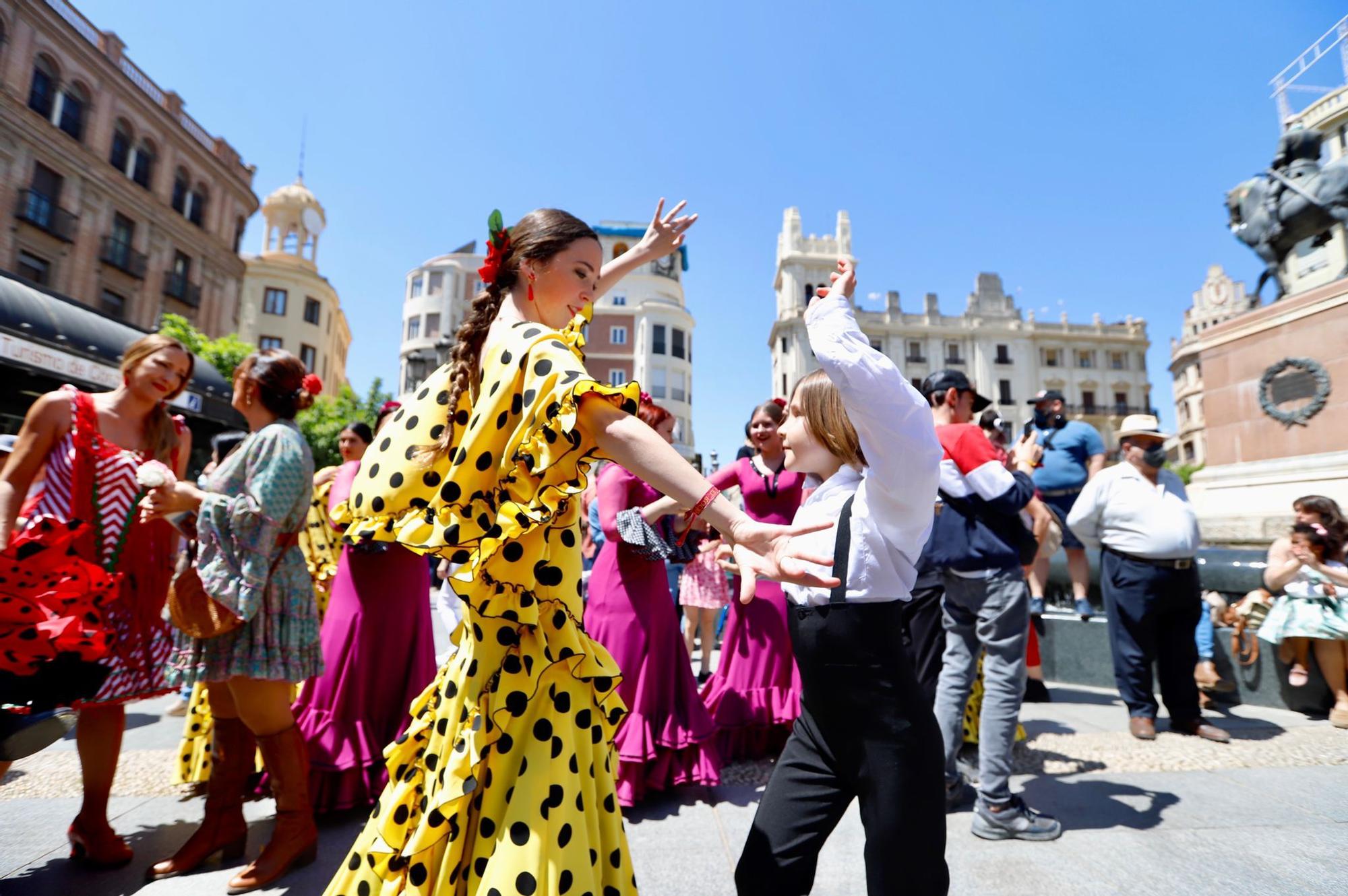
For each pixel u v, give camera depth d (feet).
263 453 7.09
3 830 8.09
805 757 5.00
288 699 7.22
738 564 4.00
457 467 3.92
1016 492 8.39
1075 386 177.99
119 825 8.36
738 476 11.25
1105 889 6.68
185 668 7.04
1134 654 12.29
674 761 9.29
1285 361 21.61
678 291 156.04
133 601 7.32
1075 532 13.39
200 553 6.75
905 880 4.41
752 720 10.85
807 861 4.84
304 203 142.82
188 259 88.58
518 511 3.77
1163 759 10.87
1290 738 11.94
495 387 3.94
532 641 4.04
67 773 10.14
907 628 10.12
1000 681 8.17
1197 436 173.58
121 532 7.12
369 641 8.79
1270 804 8.86
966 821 8.55
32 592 5.51
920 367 171.22
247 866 7.06
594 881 3.77
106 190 75.05
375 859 3.83
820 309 4.84
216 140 94.43
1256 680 14.55
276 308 127.34
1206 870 7.06
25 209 65.87
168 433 8.02
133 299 79.00
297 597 7.25
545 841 3.61
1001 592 8.27
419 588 9.24
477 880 3.61
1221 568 15.57
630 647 9.19
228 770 7.34
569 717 4.00
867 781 4.54
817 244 165.17
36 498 6.88
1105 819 8.46
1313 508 13.51
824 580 3.36
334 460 92.58
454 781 3.70
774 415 11.19
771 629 11.25
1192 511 12.34
